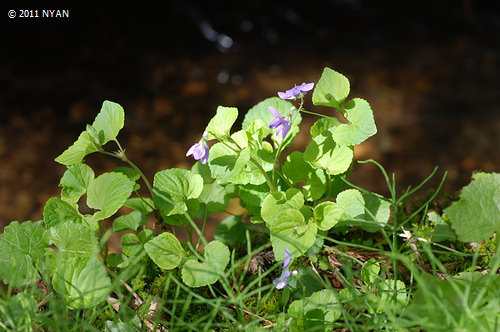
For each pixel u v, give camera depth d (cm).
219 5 347
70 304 73
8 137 222
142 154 216
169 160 214
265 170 80
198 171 83
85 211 171
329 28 330
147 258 79
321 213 76
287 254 73
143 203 80
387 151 214
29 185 196
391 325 71
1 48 288
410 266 71
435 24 331
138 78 272
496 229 73
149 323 76
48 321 72
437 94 256
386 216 79
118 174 77
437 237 79
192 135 229
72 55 289
